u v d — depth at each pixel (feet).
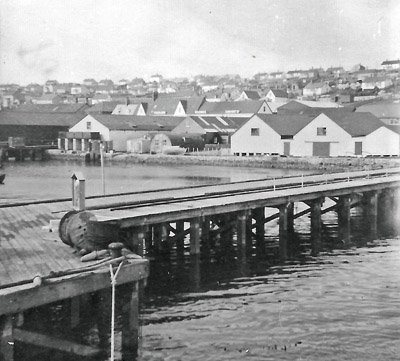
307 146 210.18
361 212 107.04
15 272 37.40
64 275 36.04
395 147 197.06
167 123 279.90
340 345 41.91
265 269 63.46
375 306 50.39
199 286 56.59
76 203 66.08
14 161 255.70
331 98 356.18
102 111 366.63
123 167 222.89
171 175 187.52
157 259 67.00
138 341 40.70
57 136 294.25
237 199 73.87
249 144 223.92
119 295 43.62
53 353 38.52
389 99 287.69
